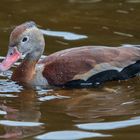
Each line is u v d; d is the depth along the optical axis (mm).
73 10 21938
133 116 14195
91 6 22375
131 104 14984
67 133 13250
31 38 16516
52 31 19906
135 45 18484
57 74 16266
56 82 16234
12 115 14266
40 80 16328
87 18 21125
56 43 18859
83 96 15570
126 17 21203
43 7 22250
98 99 15344
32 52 16578
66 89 16109
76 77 16219
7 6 22312
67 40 19156
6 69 16281
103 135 13156
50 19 21031
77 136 13109
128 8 22109
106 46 18359
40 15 21406
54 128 13516
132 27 20297
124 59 16500
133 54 16672
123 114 14320
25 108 14703
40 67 16516
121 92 15836
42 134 13203
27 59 16578
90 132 13305
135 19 21031
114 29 20109
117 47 16922
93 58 16391
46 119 14031
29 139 12953
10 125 13695
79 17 21250
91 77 16281
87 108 14727
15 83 16406
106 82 16484
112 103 15070
